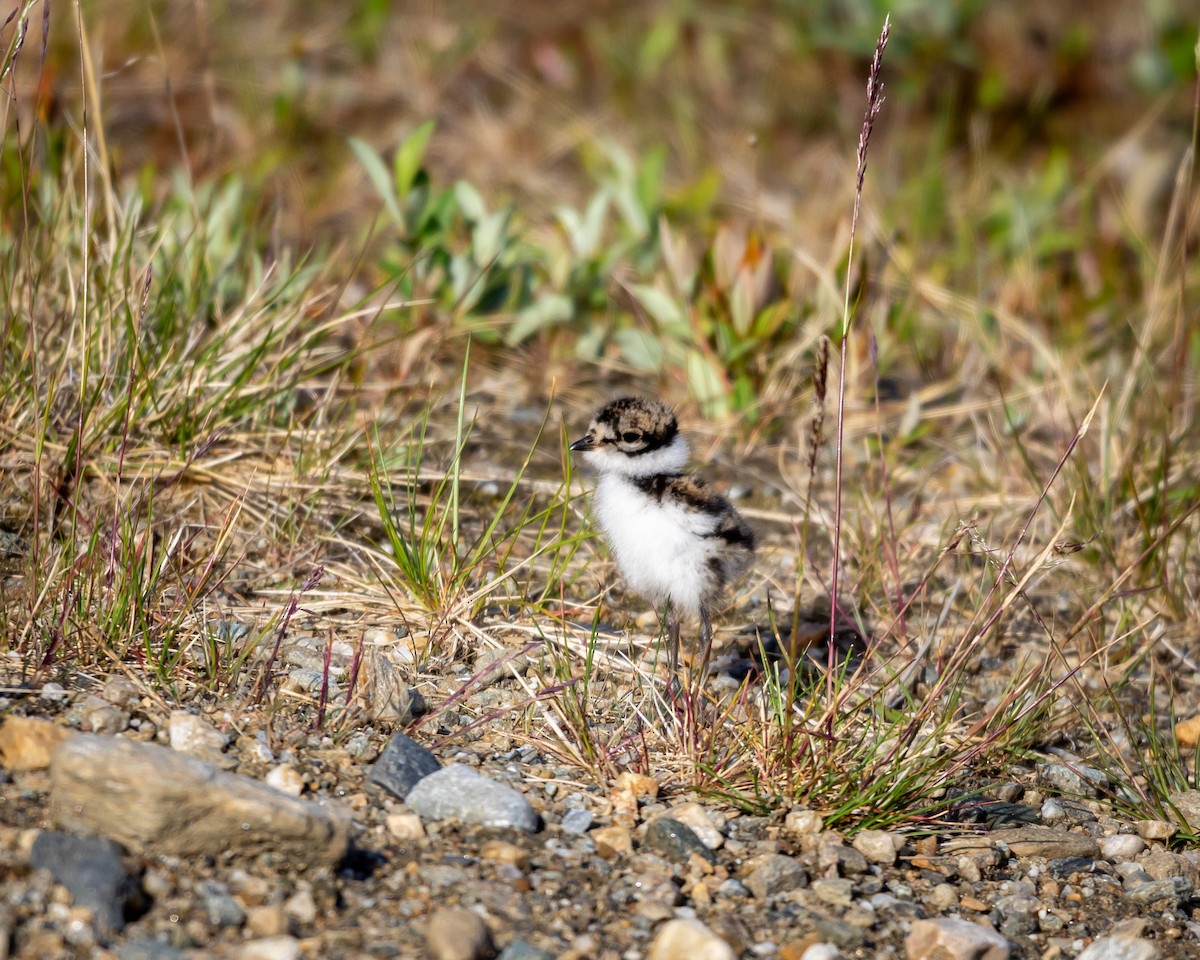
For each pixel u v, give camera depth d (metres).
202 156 15.59
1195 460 11.89
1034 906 7.14
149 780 6.24
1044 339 14.10
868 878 7.10
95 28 17.19
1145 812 8.06
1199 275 15.39
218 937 6.01
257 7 19.83
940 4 19.95
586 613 9.60
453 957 5.97
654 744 7.98
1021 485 11.90
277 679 7.98
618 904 6.62
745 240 13.61
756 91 19.95
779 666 9.30
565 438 9.29
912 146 18.97
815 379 7.89
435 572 9.22
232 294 12.44
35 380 9.72
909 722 8.09
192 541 9.39
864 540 10.61
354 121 18.23
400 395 12.24
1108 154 17.89
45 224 11.21
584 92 19.80
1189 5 20.39
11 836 6.25
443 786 7.11
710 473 12.02
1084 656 9.80
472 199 13.62
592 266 13.96
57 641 7.67
